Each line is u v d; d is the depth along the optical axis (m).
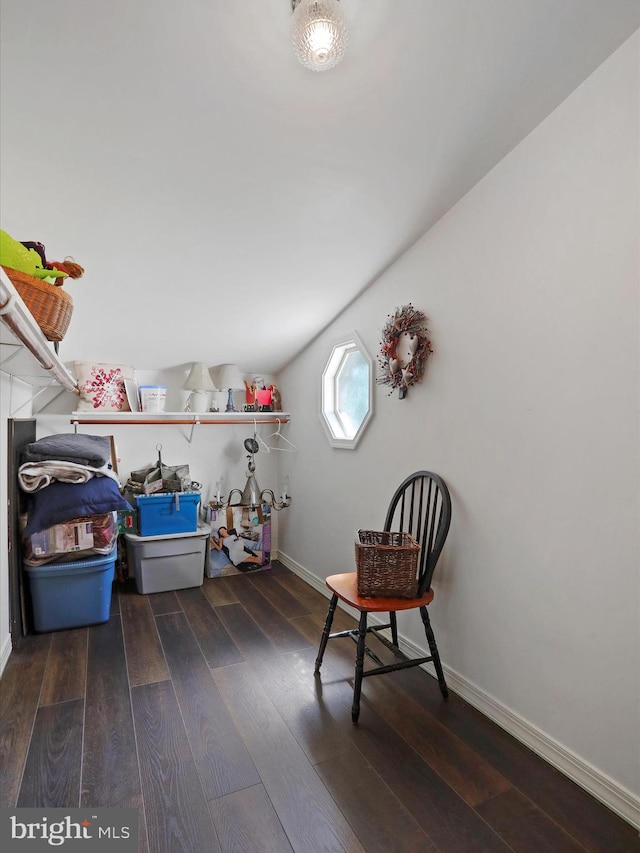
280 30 1.28
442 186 1.91
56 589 2.48
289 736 1.69
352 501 2.80
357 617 2.72
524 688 1.68
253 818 1.34
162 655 2.26
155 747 1.62
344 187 1.88
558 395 1.56
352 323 2.79
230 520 3.45
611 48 1.37
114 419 3.25
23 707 1.84
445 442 2.07
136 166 1.67
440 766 1.55
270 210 1.97
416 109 1.54
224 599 2.99
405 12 1.25
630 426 1.35
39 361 1.72
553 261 1.57
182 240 2.09
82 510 2.49
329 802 1.40
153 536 3.05
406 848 1.25
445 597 2.06
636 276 1.33
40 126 1.48
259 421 3.75
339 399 3.12
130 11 1.20
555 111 1.56
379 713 1.84
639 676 1.33
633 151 1.34
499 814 1.37
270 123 1.56
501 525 1.78
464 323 1.96
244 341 3.15
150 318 2.71
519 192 1.70
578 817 1.36
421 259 2.21
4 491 2.14
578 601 1.49
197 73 1.37
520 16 1.26
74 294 2.38
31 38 1.23
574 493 1.51
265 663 2.20
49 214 1.84
